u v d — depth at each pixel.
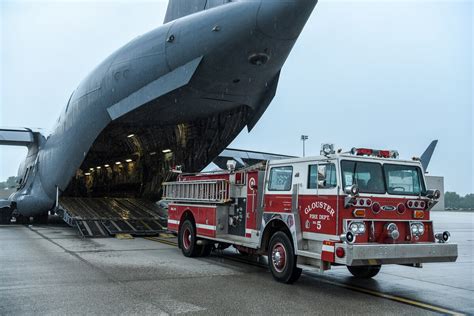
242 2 12.16
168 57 13.88
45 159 22.08
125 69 15.23
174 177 20.05
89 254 11.62
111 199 22.92
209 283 8.02
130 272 8.99
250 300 6.75
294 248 7.81
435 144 9.81
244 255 12.04
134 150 21.70
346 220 7.05
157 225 18.05
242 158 24.47
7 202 23.55
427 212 7.88
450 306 6.65
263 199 8.95
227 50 12.61
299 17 11.32
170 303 6.44
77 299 6.62
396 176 7.78
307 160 7.95
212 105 15.74
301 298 6.99
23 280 8.05
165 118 16.95
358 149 7.62
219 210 10.49
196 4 14.87
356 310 6.31
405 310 6.36
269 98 15.20
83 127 17.95
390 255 6.93
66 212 18.98
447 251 7.46
